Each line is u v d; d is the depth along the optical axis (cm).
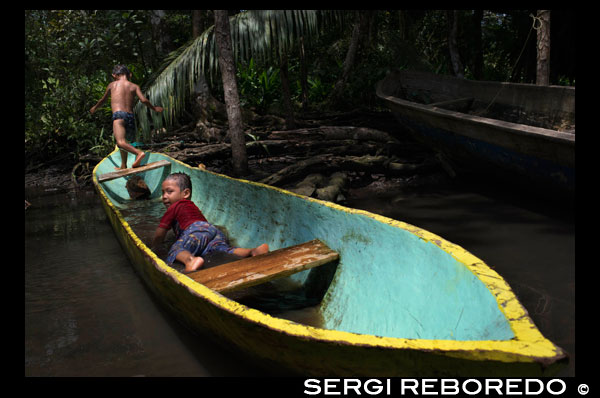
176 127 1022
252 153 827
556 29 1180
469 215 499
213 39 718
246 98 1088
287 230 381
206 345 255
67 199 690
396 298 251
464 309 196
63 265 398
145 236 430
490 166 584
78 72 1080
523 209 517
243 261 294
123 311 303
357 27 1149
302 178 695
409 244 252
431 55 1595
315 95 1291
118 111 631
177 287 236
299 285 331
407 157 769
